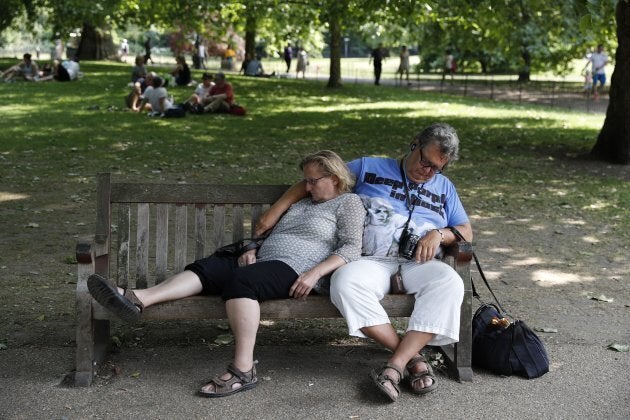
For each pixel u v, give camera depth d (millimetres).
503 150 13562
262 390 4094
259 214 4711
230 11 29328
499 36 18406
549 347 4820
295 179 10781
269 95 23781
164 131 15195
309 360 4527
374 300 4094
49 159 11852
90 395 4004
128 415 3797
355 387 4172
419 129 16422
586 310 5617
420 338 4059
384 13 21094
